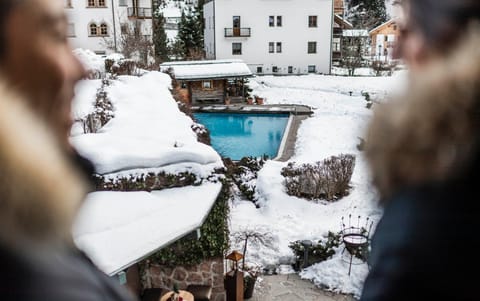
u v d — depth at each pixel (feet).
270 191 41.32
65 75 2.34
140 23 93.66
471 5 2.32
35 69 2.19
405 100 2.50
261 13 108.78
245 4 108.06
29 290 1.89
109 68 51.42
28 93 2.17
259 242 33.78
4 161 1.93
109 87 41.16
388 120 2.53
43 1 2.25
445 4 2.35
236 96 88.07
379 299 2.45
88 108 32.73
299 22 109.81
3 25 2.14
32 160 2.01
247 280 27.50
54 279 1.98
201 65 85.46
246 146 65.57
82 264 2.31
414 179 2.44
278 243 33.65
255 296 28.07
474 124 2.32
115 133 29.94
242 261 30.60
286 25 109.81
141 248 17.53
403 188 2.52
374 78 102.78
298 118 73.97
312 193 40.70
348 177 41.22
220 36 108.99
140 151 24.64
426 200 2.41
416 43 2.48
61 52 2.36
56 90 2.29
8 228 1.92
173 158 24.35
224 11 107.86
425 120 2.40
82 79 2.63
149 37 95.04
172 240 18.57
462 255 2.30
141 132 30.19
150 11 95.09
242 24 108.99
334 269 29.94
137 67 54.95
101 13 89.20
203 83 84.58
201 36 118.11
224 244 25.26
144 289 25.27
